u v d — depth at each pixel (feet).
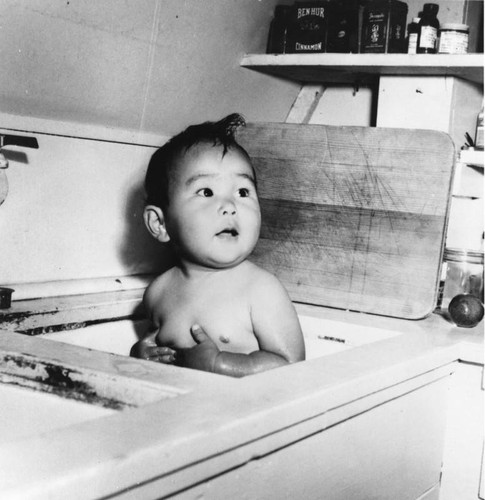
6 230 4.82
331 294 5.37
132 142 5.65
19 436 3.08
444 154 5.10
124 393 2.85
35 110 4.87
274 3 6.09
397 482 3.75
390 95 6.17
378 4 5.91
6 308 4.49
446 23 5.71
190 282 4.50
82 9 4.48
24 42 4.38
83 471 1.87
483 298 5.69
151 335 4.60
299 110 7.08
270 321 4.24
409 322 4.98
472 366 4.27
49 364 3.05
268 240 5.60
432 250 5.08
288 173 5.57
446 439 4.37
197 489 2.26
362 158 5.35
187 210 4.29
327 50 6.12
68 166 5.19
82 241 5.41
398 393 3.55
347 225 5.36
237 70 6.10
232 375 3.97
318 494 2.97
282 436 2.63
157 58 5.26
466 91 6.13
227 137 4.50
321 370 3.17
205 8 5.30
